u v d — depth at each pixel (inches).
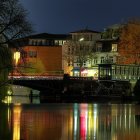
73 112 3700.8
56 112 3654.0
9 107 4097.0
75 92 6131.9
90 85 6215.6
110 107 4419.3
